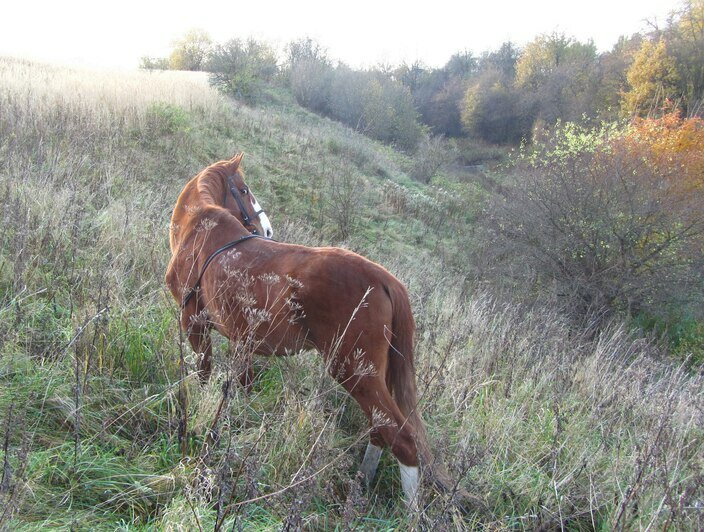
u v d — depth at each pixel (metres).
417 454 2.92
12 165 6.98
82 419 3.15
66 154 8.69
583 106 34.31
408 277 8.08
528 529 3.10
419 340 4.84
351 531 2.55
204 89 19.27
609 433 3.99
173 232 4.31
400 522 2.93
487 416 3.95
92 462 2.83
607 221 11.12
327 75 32.12
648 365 5.83
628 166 11.77
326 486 2.88
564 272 11.77
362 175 17.36
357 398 3.07
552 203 11.84
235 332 3.45
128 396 3.52
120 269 5.04
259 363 4.29
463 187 22.62
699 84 28.25
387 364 3.18
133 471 2.90
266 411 3.73
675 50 28.98
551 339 6.13
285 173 14.26
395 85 32.72
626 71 31.95
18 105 10.04
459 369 4.56
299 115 26.98
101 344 3.66
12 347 3.53
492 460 3.45
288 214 12.05
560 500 3.15
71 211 5.72
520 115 41.19
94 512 2.63
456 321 5.75
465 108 43.53
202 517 2.49
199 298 3.76
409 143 31.39
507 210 12.80
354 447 3.64
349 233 12.41
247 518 2.63
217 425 3.03
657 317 11.61
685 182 12.05
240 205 4.65
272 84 33.00
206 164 12.47
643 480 3.01
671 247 11.16
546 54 43.69
